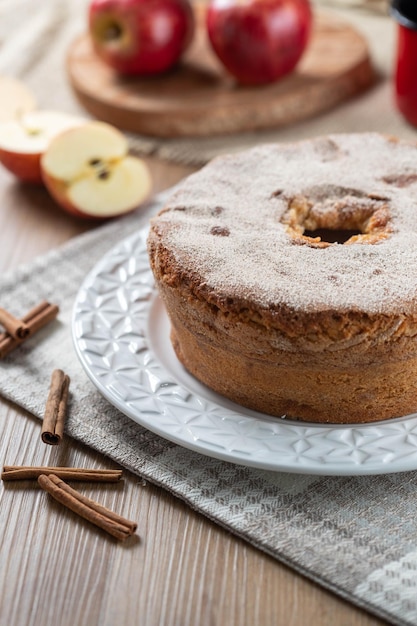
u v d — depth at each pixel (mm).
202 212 768
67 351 808
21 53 1113
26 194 963
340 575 680
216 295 722
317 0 1169
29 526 712
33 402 770
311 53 1048
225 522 702
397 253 734
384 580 678
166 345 787
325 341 712
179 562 694
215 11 990
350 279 721
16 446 752
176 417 729
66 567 694
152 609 677
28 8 1192
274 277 724
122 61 1017
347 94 1028
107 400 759
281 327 713
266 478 723
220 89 1014
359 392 729
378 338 712
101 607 678
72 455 746
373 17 1145
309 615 673
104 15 1000
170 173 968
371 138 820
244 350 728
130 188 921
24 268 870
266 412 744
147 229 855
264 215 764
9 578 690
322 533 698
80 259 878
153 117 991
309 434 722
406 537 695
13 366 797
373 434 719
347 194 779
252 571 690
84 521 714
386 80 1050
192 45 1071
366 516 705
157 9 999
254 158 810
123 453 736
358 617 671
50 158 914
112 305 803
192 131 997
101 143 918
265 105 991
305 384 729
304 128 994
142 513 715
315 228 775
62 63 1111
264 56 989
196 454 735
